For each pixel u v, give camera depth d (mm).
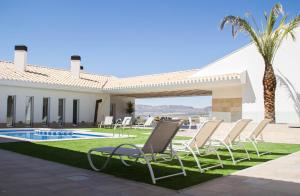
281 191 4367
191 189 4418
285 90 15805
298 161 7227
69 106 23438
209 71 19469
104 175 5273
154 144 5426
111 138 13219
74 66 26438
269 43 14711
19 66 23094
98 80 27812
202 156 7973
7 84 19438
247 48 17438
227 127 14766
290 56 15742
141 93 25703
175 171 5773
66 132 18031
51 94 22266
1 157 7078
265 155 8398
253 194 4191
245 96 17250
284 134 13297
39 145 9859
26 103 21125
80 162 6543
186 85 19859
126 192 4195
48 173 5336
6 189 4223
